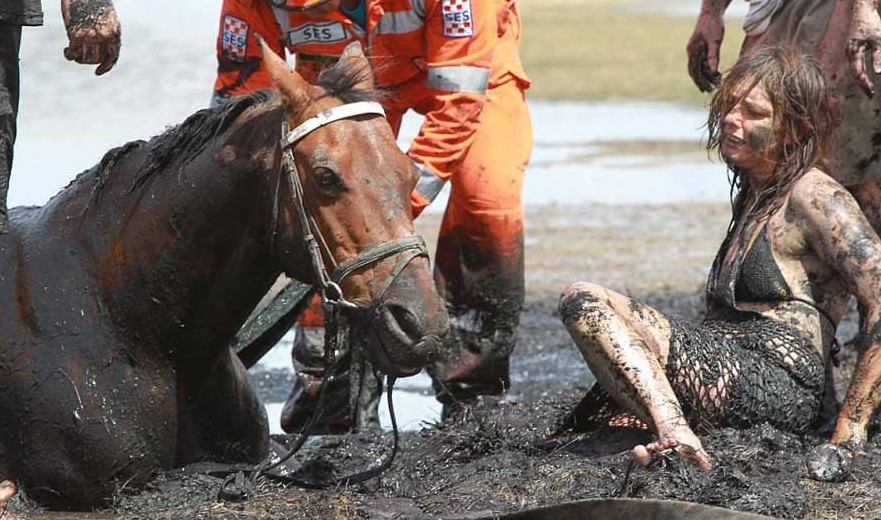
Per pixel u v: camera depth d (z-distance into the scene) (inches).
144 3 1710.1
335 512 366.3
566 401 492.1
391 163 370.3
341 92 374.0
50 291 394.3
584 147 1286.9
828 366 455.5
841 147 480.4
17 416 388.2
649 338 403.5
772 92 420.2
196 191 386.0
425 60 495.2
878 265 406.9
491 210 520.1
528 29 2201.0
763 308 425.4
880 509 366.6
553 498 374.9
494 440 430.0
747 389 407.8
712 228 973.2
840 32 474.6
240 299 393.4
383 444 454.0
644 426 413.4
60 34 1349.7
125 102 1128.2
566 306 402.3
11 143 397.4
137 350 392.2
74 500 389.1
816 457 388.8
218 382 407.5
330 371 382.3
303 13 493.7
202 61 1328.7
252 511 367.2
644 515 339.0
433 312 363.9
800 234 420.5
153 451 393.4
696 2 2731.3
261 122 382.6
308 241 368.2
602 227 972.6
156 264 389.4
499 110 526.6
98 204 401.7
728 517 331.0
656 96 1588.3
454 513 367.2
